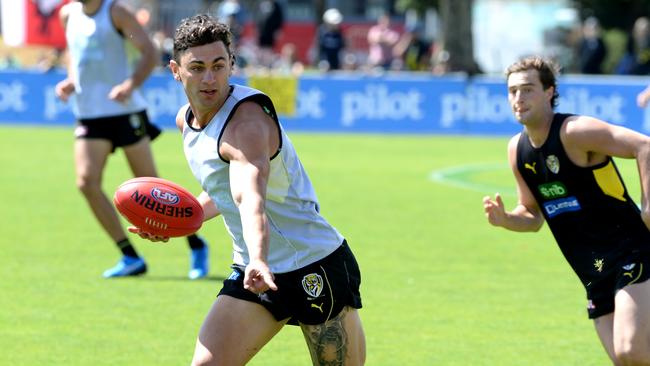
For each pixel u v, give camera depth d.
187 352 20.45
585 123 15.62
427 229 35.31
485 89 66.88
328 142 62.50
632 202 16.06
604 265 15.81
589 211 15.94
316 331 14.49
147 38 26.19
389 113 67.62
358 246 32.03
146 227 14.95
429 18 127.50
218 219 37.53
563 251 16.48
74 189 43.47
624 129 15.52
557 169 15.95
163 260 29.59
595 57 79.44
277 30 86.75
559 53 107.75
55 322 22.59
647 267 15.42
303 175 14.50
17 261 29.14
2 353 20.17
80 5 26.55
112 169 50.00
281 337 21.94
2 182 45.09
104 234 33.66
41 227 34.75
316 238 14.38
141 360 19.84
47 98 68.50
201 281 26.78
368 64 97.50
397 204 40.69
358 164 52.91
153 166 27.09
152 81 67.50
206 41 13.39
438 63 81.50
